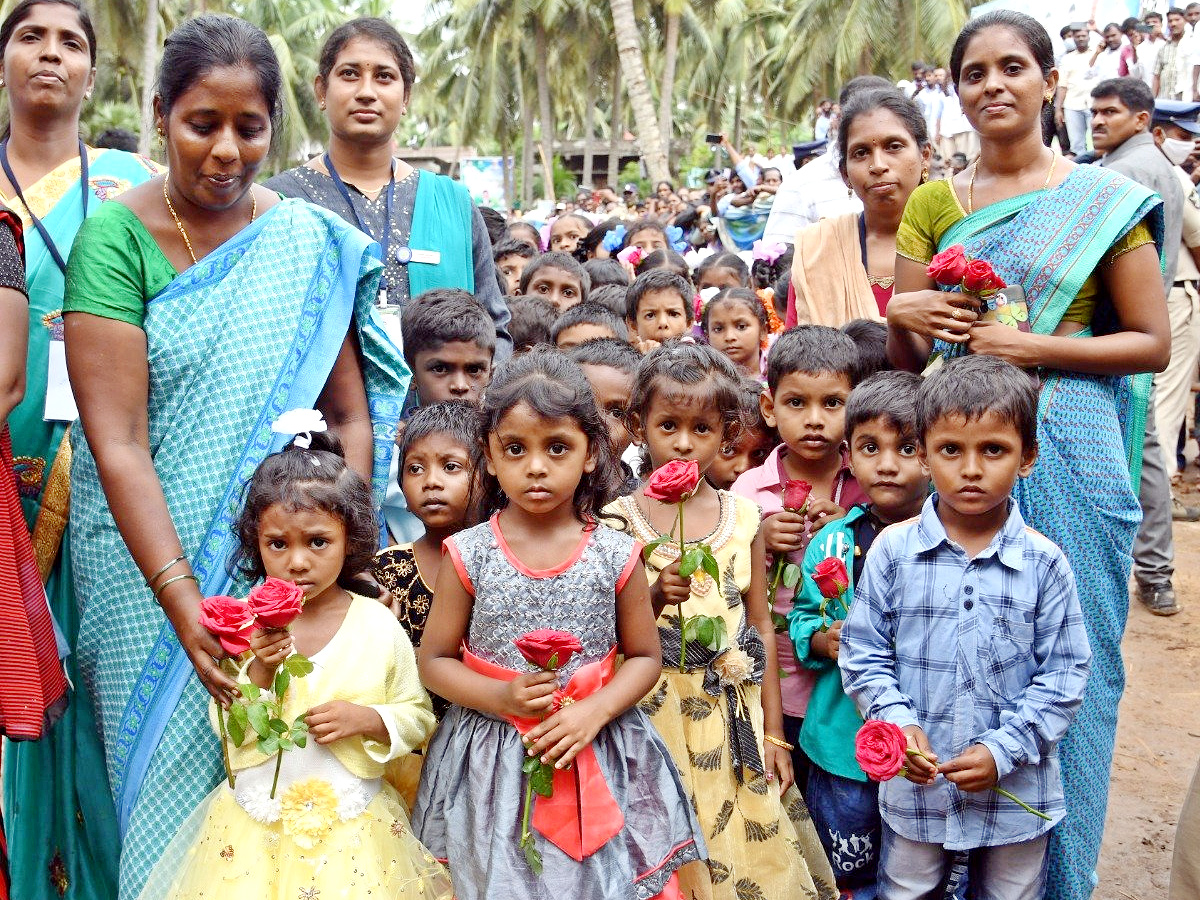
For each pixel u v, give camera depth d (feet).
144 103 102.47
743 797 9.73
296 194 13.97
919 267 11.32
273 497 8.77
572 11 130.93
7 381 8.73
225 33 8.71
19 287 8.97
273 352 9.32
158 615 9.12
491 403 8.73
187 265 9.30
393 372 10.10
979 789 8.89
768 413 12.21
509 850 8.29
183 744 9.00
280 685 8.07
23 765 10.30
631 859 8.55
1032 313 10.28
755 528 10.27
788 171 35.68
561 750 8.14
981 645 9.22
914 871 9.54
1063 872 10.12
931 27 99.09
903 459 10.64
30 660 8.91
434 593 9.05
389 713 8.76
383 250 13.97
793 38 114.83
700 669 9.72
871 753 8.36
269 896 8.39
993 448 9.04
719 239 36.50
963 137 46.50
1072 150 40.22
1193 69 39.65
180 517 9.13
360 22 13.96
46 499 10.53
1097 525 10.23
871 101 14.10
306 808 8.48
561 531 8.95
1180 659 17.95
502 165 128.26
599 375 12.30
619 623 8.96
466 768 8.74
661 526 10.12
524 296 18.24
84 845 10.33
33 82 11.43
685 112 175.42
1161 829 13.43
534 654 7.89
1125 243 10.16
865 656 9.59
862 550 10.91
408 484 10.66
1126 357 10.10
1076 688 9.11
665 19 130.62
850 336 12.68
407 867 8.62
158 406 9.19
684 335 16.72
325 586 8.99
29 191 11.57
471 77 138.82
